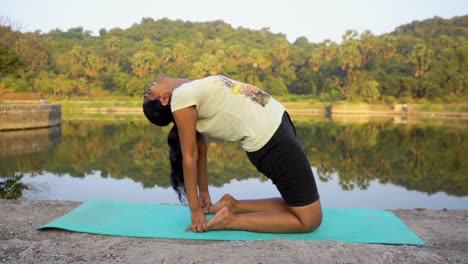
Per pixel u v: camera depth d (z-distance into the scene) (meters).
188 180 2.52
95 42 78.75
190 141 2.49
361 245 2.21
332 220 2.80
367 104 48.62
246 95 2.51
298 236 2.50
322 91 57.03
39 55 55.25
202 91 2.45
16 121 20.34
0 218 2.87
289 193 2.50
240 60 65.81
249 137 2.46
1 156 11.21
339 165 10.12
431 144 15.29
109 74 59.75
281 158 2.44
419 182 7.66
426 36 73.94
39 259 2.09
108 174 8.36
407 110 45.66
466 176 8.44
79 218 2.73
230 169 8.96
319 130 22.25
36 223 2.76
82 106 49.81
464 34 73.31
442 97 49.66
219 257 2.04
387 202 5.85
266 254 2.07
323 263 1.97
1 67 23.30
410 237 2.48
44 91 52.91
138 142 15.58
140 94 56.38
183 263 1.99
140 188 6.78
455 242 2.46
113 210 2.94
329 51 61.50
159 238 2.46
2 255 2.15
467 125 27.36
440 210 3.26
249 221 2.54
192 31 91.81
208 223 2.53
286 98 55.94
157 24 96.25
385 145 14.93
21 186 6.87
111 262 2.04
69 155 11.60
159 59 65.38
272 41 91.12
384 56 61.53
